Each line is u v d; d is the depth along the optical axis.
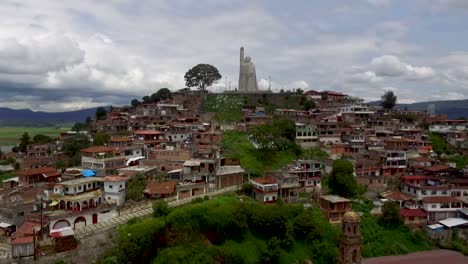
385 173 124.88
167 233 81.94
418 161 129.25
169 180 105.81
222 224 86.06
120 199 94.25
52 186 95.50
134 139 140.25
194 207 85.75
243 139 150.25
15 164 139.88
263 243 88.88
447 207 105.69
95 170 110.69
